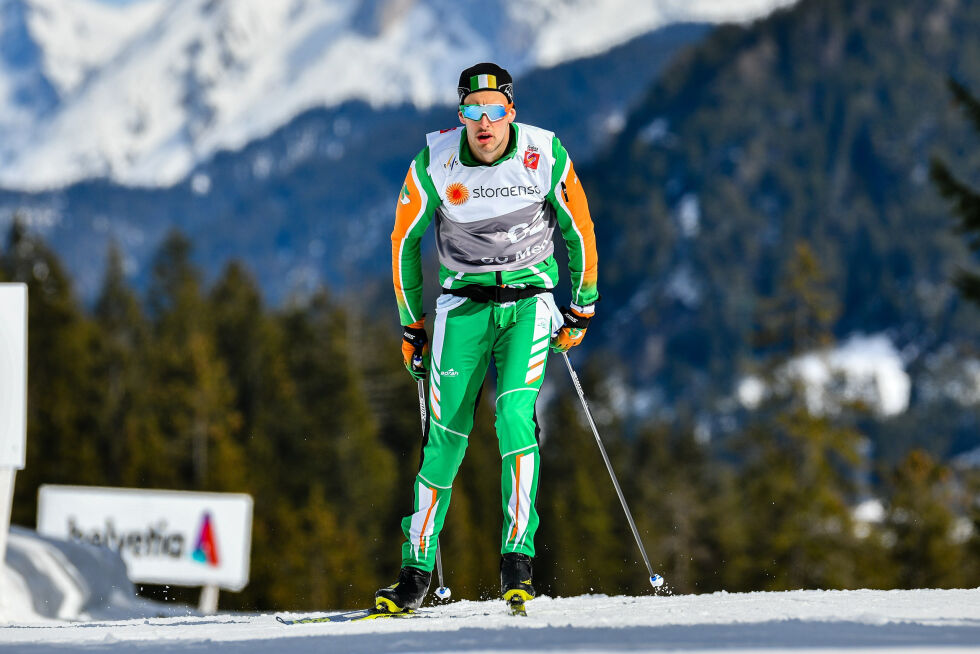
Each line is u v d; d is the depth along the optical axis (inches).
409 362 610.9
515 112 558.3
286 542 4854.8
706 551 5797.2
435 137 563.5
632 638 373.1
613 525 6230.3
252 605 4680.1
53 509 2160.4
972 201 2615.7
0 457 960.3
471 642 377.7
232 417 6486.2
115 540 2148.1
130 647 412.5
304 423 6815.9
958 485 4375.0
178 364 6530.5
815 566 4623.5
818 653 322.3
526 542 550.9
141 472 5570.9
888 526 4498.0
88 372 6884.8
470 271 567.2
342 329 7751.0
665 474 7411.4
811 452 4857.3
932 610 496.1
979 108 2682.1
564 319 599.2
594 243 583.8
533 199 557.0
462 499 5447.8
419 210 567.5
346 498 6535.4
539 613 528.7
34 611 1109.1
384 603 552.1
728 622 422.3
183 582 2122.3
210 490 5241.1
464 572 5142.7
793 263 5191.9
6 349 944.3
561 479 6909.5
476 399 574.2
